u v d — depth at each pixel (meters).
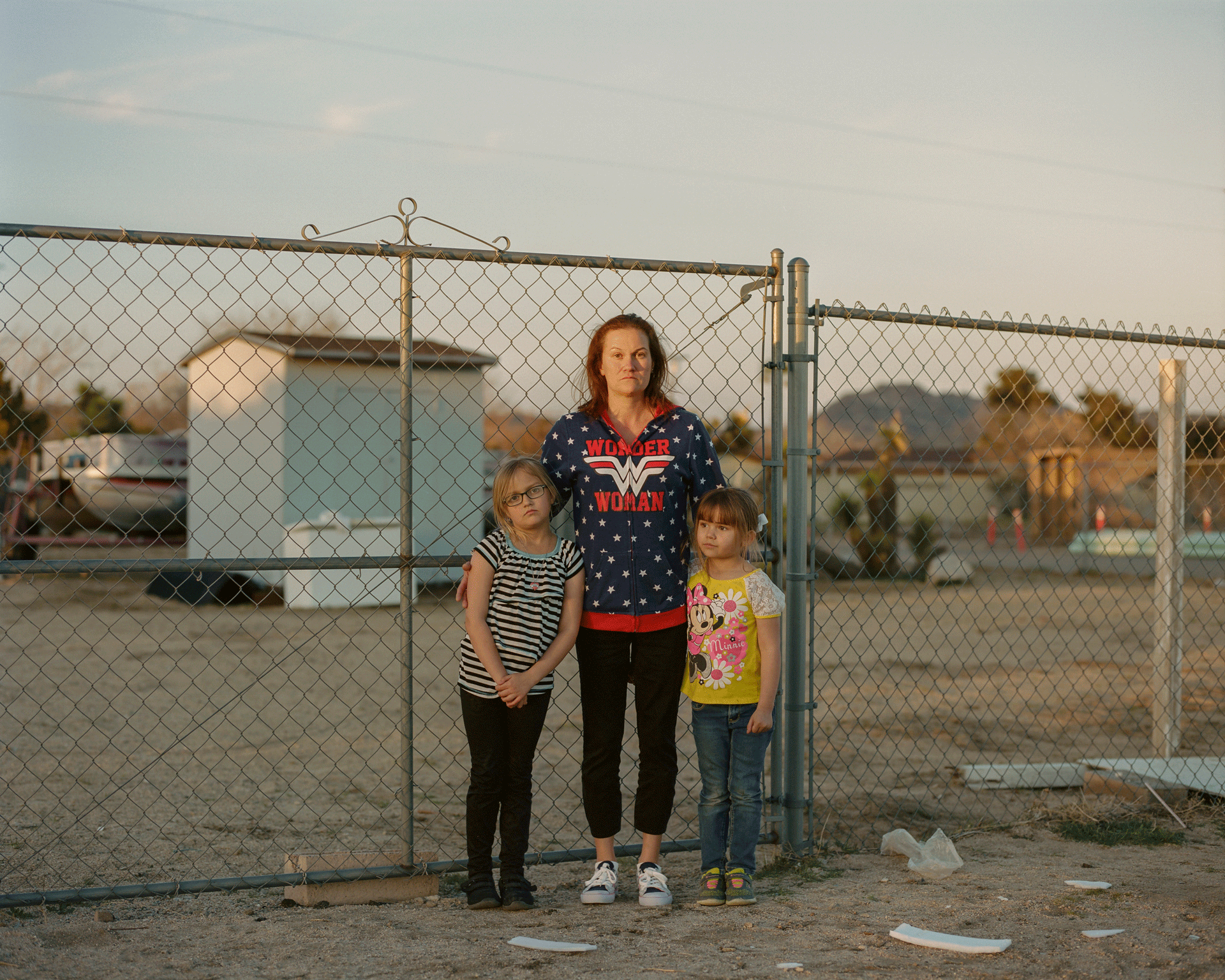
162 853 4.08
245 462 14.57
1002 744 6.43
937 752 6.18
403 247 3.42
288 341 13.95
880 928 3.06
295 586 13.56
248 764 5.75
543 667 3.18
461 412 14.68
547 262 3.57
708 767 3.35
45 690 8.22
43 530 19.59
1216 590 16.91
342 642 11.04
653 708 3.36
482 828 3.28
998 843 4.20
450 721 7.13
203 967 2.73
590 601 3.31
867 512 19.92
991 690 8.66
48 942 2.92
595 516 3.34
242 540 14.66
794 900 3.36
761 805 3.37
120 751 6.03
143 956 2.81
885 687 8.80
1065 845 4.16
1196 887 3.51
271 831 4.42
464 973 2.68
